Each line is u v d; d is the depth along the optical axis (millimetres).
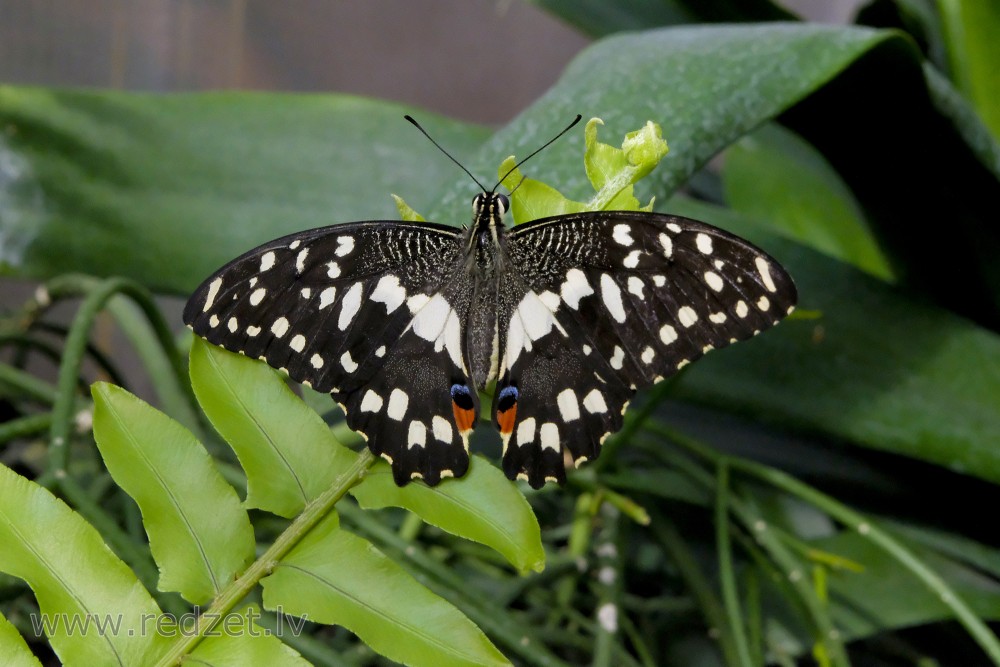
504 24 1120
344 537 520
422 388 530
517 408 534
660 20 645
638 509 587
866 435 589
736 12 631
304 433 523
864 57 560
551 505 646
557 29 1131
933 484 625
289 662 511
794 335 600
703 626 613
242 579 517
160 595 548
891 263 628
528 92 1165
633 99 548
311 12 1062
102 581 513
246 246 617
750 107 544
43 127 625
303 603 516
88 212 623
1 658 506
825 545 604
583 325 537
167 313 1046
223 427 522
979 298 619
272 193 621
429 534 603
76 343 566
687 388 599
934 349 593
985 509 619
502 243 540
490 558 601
